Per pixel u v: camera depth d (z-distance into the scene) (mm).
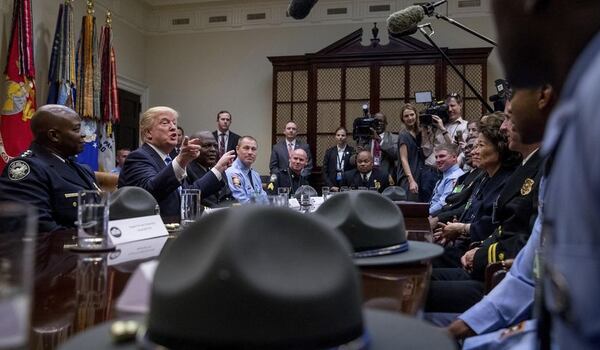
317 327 409
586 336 358
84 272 895
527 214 1534
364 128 5199
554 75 479
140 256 1078
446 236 2168
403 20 2432
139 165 2400
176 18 7602
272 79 7137
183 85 7551
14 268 374
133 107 7398
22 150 4641
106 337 466
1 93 4855
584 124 345
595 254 345
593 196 338
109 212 1343
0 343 359
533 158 1614
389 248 954
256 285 400
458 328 1048
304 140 6539
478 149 2158
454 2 6566
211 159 3445
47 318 601
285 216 450
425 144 4637
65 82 5188
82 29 5473
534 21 466
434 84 6141
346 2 6969
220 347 397
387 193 3312
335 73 6430
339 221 947
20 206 394
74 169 2121
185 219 1640
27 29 4770
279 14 7234
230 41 7410
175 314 413
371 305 642
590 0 437
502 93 3275
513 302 1033
